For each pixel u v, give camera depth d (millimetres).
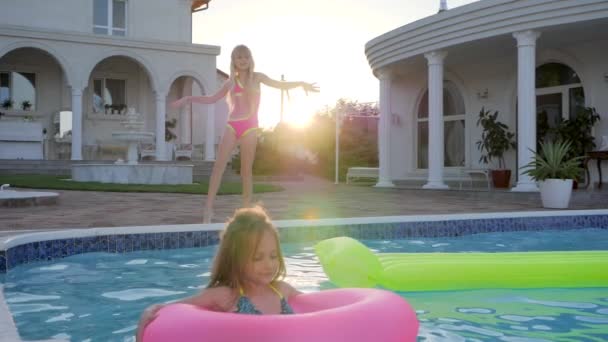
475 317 3488
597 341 2959
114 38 20828
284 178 24359
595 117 12977
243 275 2137
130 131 16219
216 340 1854
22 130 20156
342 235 6676
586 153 12930
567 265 4410
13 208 9156
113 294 3928
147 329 1990
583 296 4105
